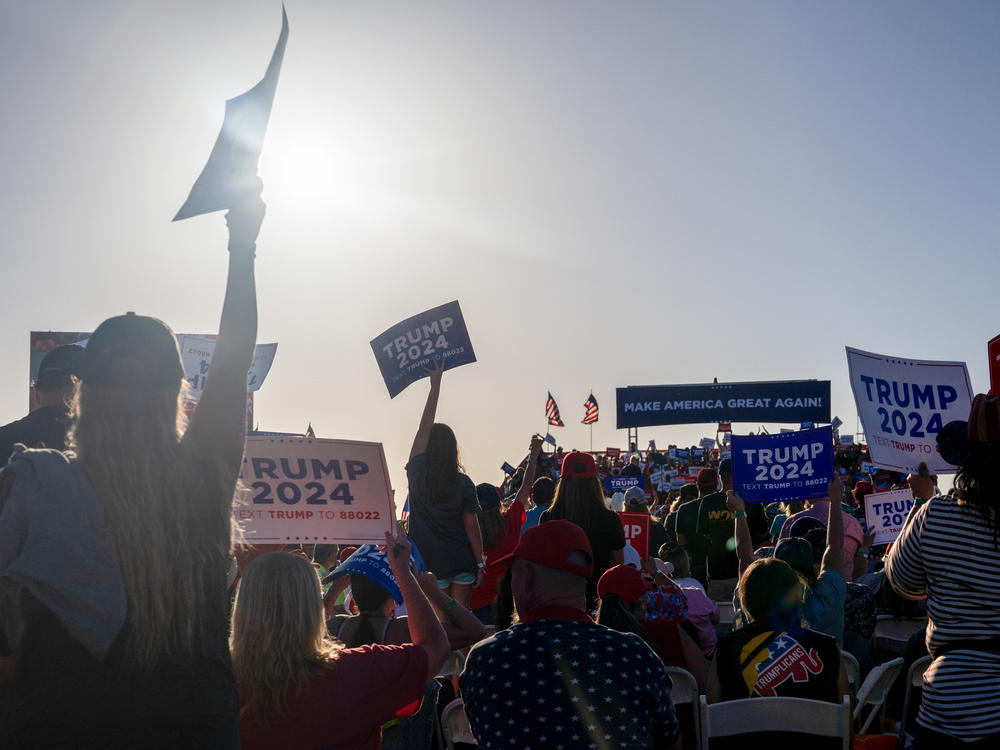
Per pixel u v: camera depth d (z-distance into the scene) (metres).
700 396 36.25
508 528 8.37
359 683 3.41
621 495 16.23
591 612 6.82
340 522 3.94
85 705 2.11
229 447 2.45
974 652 3.75
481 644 3.47
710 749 4.48
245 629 3.38
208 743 2.19
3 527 2.14
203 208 2.42
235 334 2.51
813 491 9.70
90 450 2.25
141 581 2.16
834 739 4.40
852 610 6.78
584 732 3.24
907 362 8.69
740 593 4.88
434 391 7.76
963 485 3.84
